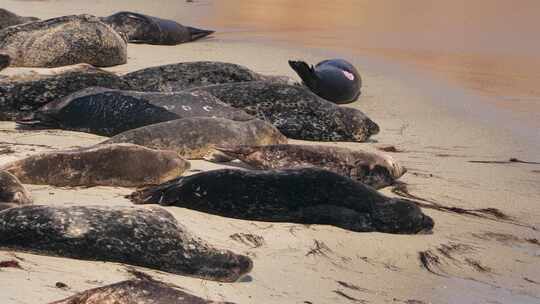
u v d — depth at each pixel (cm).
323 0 9350
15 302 1894
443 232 2898
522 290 2514
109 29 5238
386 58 6066
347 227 2806
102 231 2284
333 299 2302
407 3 9244
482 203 3212
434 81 5356
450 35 7181
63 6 7856
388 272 2544
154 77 4441
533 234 2955
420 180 3431
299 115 3934
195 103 3719
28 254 2248
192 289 2197
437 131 4212
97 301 1820
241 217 2783
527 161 3806
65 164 2886
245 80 4531
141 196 2816
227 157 3316
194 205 2794
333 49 6328
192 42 6419
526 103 4850
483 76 5556
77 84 3953
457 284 2512
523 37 7169
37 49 5034
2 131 3628
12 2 7944
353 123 3941
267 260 2498
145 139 3309
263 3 8962
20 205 2427
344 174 3259
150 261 2286
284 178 2844
